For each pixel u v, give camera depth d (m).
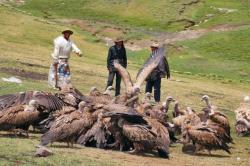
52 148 13.95
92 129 14.80
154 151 15.42
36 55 37.59
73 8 68.38
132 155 14.52
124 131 14.52
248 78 45.25
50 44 45.75
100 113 14.88
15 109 14.99
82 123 14.55
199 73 45.00
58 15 65.25
